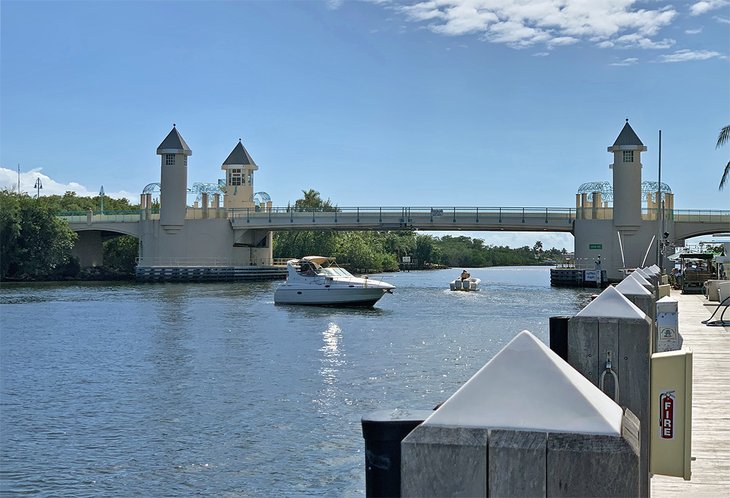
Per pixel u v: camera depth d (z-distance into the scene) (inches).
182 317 1739.7
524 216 3107.8
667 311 539.2
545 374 121.7
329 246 4940.9
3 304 2128.4
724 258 1860.2
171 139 3540.8
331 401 780.6
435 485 118.6
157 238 3572.8
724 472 330.3
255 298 2357.3
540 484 115.0
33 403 789.2
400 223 3189.0
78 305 2094.0
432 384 872.3
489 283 3676.2
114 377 943.7
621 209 3016.7
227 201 4010.8
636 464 111.4
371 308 2004.2
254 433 654.5
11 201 3430.1
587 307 267.4
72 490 517.3
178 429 671.8
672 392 255.1
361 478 528.4
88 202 5064.0
